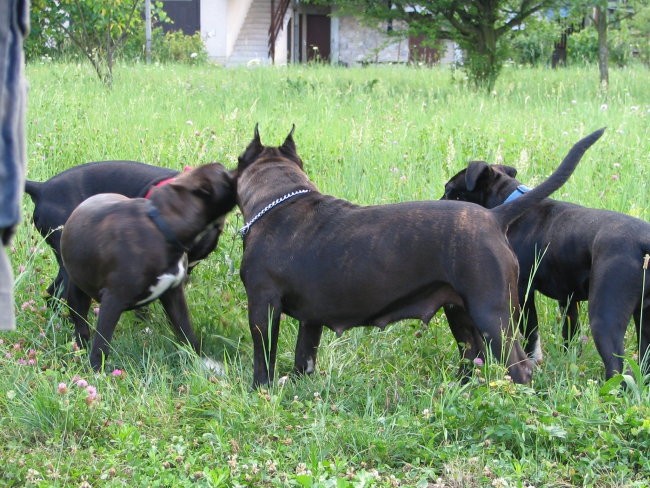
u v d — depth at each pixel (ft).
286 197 18.13
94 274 18.66
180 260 18.76
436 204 17.01
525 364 16.80
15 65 8.52
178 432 15.65
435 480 14.34
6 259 8.62
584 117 42.93
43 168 28.94
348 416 16.55
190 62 94.48
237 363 19.51
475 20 61.72
